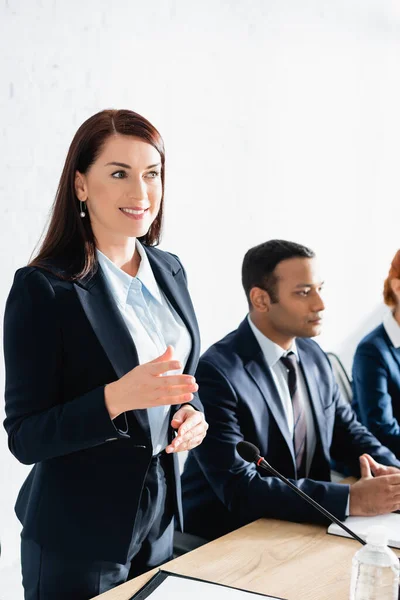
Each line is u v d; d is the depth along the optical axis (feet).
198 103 9.96
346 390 9.20
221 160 10.37
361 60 12.43
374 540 3.96
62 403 4.62
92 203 4.67
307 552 4.93
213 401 6.19
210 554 4.85
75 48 8.52
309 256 6.46
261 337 6.61
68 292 4.53
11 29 7.93
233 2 10.22
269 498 5.63
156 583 4.33
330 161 12.14
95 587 4.63
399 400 8.25
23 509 4.97
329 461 6.75
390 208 13.52
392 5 12.72
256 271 6.53
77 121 8.64
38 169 8.35
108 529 4.60
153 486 4.84
